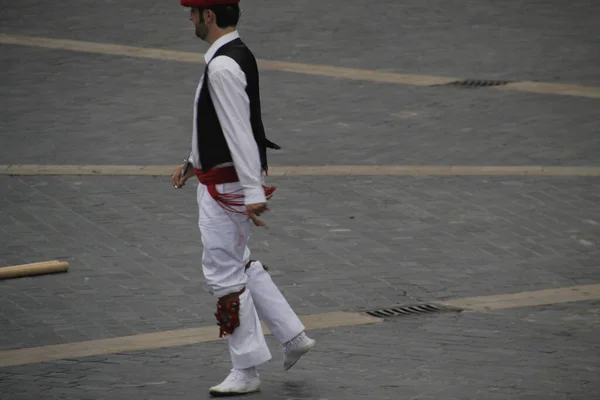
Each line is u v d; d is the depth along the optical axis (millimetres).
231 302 18016
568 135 38125
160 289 24906
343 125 39156
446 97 42781
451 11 57219
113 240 28172
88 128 38406
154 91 43312
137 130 38344
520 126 39125
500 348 21094
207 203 17844
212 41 17609
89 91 43094
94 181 32781
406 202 31359
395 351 20922
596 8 58219
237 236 17891
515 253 27625
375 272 26234
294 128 38719
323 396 18359
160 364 20172
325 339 21719
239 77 17125
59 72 45688
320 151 36219
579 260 27188
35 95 42406
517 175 33750
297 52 49375
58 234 28484
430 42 51156
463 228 29375
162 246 27828
